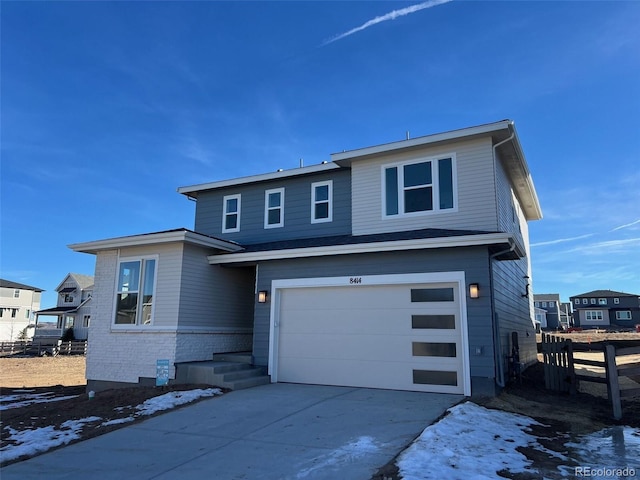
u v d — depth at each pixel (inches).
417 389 372.2
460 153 442.3
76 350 1293.1
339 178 537.3
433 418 269.6
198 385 394.0
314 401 330.3
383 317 398.0
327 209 537.6
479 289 355.6
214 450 223.8
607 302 2578.7
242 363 438.9
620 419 291.1
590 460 199.9
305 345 427.8
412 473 173.8
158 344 438.9
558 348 408.2
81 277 1966.0
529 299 661.3
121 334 461.7
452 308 370.9
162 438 250.5
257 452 216.8
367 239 424.2
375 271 401.4
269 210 577.0
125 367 452.4
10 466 213.0
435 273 374.9
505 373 401.1
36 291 2071.9
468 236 355.6
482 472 176.1
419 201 454.3
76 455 226.2
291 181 569.0
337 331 415.8
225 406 321.1
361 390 377.7
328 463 195.3
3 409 372.8
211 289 480.7
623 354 314.7
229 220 603.8
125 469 202.2
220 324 489.4
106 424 290.2
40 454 232.8
